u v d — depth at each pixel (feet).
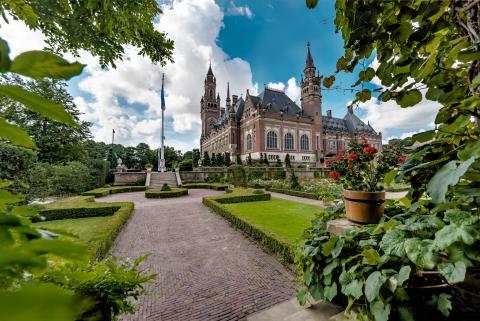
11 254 1.18
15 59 1.25
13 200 1.93
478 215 3.96
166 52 11.72
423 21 3.88
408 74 4.32
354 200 7.59
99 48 9.93
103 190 50.85
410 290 5.16
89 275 4.10
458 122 3.76
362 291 5.52
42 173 33.32
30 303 0.80
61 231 1.77
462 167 3.13
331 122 159.43
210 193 54.24
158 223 26.04
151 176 76.64
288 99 134.41
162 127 86.28
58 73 1.38
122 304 4.59
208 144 162.40
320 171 86.58
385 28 4.05
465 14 3.77
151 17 9.99
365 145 9.12
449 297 4.61
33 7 7.90
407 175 4.85
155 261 15.92
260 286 12.55
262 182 63.10
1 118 1.49
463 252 3.90
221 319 10.07
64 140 56.90
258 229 18.84
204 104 169.68
